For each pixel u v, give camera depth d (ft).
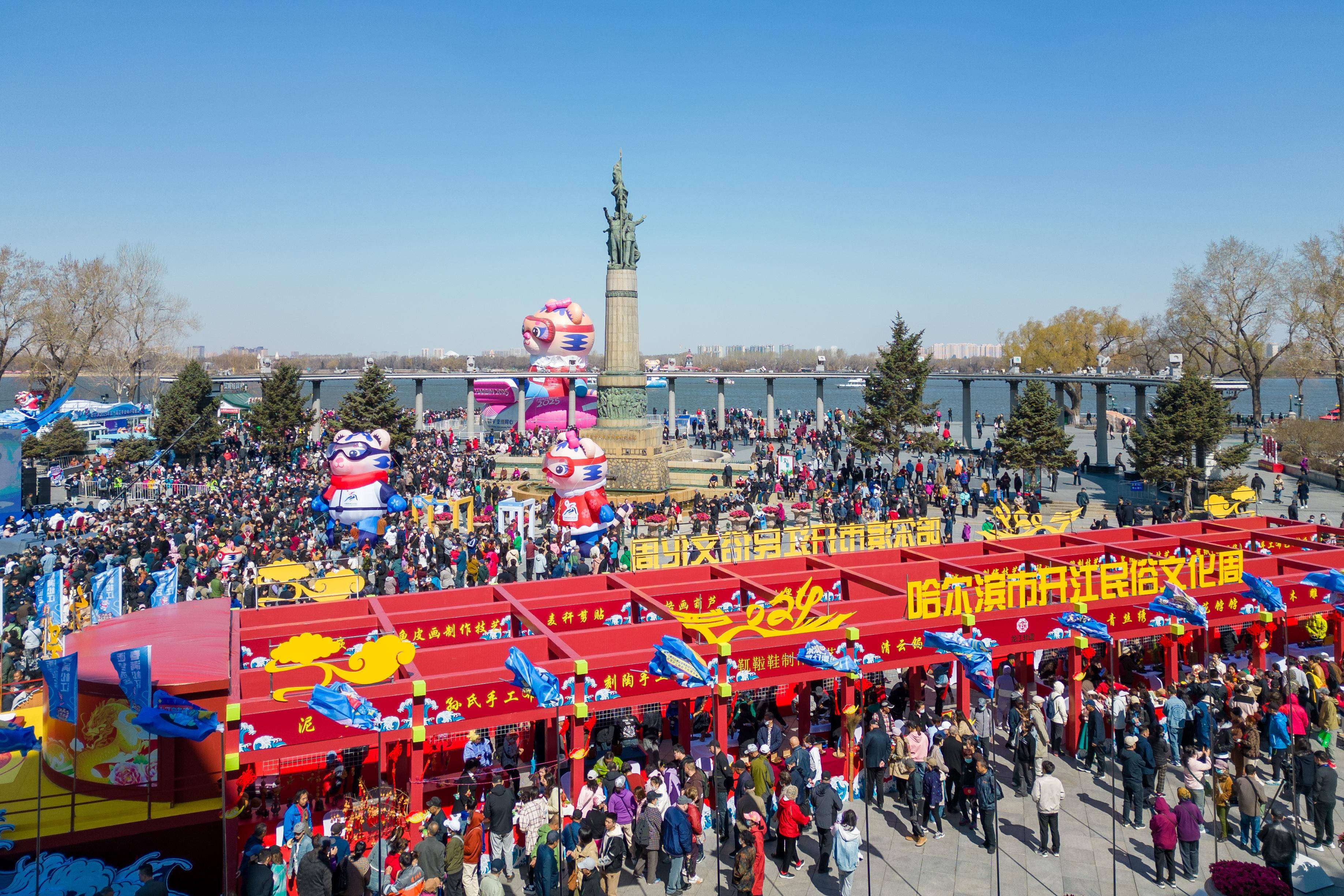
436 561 117.19
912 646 72.28
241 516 151.53
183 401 227.61
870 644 70.95
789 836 56.70
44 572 108.88
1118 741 71.41
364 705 54.54
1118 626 79.71
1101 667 82.38
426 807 61.57
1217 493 168.35
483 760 64.44
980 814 61.00
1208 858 59.06
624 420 199.21
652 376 309.01
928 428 292.20
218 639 62.69
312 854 50.03
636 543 123.24
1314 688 75.77
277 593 104.99
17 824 51.42
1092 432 340.18
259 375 297.74
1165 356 385.50
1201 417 172.55
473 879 53.52
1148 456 176.14
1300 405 277.44
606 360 200.34
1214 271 275.39
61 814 52.31
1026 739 67.10
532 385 321.32
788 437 298.76
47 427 240.94
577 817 55.57
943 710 80.64
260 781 58.90
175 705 52.70
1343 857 57.88
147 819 52.95
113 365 282.97
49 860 51.13
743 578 82.84
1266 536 104.37
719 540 128.77
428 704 57.93
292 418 227.20
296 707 54.80
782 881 56.75
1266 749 72.13
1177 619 79.30
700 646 65.87
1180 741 70.64
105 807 53.01
